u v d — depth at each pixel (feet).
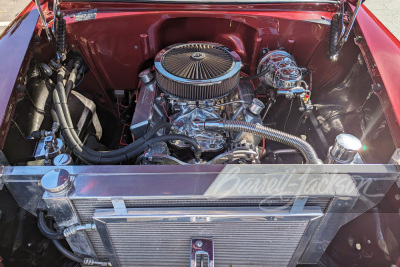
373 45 6.13
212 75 5.42
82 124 6.72
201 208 4.19
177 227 4.51
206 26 7.16
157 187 3.94
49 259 5.37
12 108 4.82
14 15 17.56
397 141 4.67
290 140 5.15
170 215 4.12
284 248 5.07
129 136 7.41
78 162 6.01
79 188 3.94
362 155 5.98
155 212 4.15
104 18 6.68
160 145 5.57
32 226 5.14
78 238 4.79
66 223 4.57
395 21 17.76
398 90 5.18
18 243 4.78
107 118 8.11
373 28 6.54
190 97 5.46
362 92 6.72
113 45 7.06
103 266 5.36
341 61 7.30
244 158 5.43
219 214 4.14
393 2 19.70
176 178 4.04
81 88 7.81
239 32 7.22
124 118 8.14
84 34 6.81
